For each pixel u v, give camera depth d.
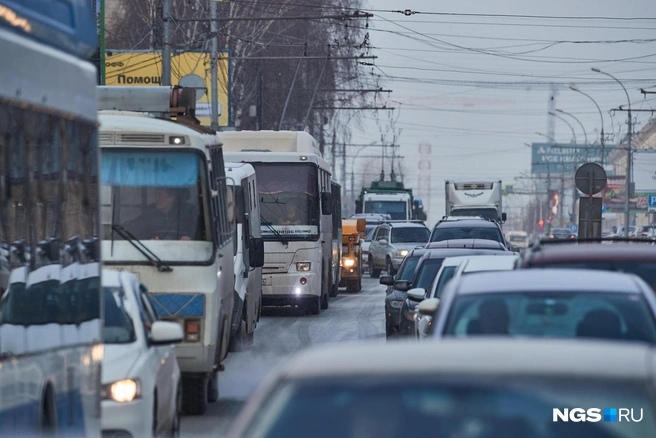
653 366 12.68
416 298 42.09
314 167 81.62
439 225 94.94
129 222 40.12
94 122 26.06
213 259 40.09
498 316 21.44
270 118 182.25
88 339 24.83
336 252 104.75
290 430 12.34
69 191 23.86
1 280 19.52
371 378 12.72
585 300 21.77
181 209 40.22
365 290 121.19
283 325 75.81
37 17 22.45
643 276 28.33
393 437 12.03
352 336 68.00
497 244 64.44
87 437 24.44
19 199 20.73
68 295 23.47
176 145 40.38
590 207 83.19
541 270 23.97
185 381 39.50
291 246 81.38
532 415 12.03
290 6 179.62
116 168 40.28
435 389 12.41
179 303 39.66
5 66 20.08
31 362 20.92
